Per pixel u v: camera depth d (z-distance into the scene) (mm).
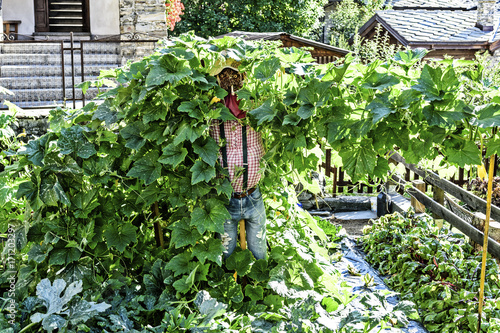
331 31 26094
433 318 3900
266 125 3299
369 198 6832
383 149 3215
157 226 3707
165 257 3627
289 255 3787
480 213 4883
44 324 2621
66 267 3240
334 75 2980
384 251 4898
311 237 4480
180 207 3479
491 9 17422
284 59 3232
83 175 3303
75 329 2916
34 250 3195
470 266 4316
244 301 3535
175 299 3230
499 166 6016
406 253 4691
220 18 21234
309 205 6707
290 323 2951
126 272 3549
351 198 6773
